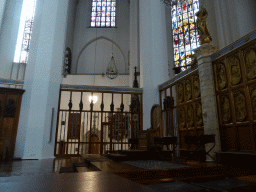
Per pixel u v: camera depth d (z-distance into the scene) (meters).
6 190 1.06
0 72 19.02
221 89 6.87
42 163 7.65
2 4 14.18
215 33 12.44
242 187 3.28
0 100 9.97
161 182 3.98
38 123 10.06
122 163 5.86
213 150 6.55
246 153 5.30
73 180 1.40
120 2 28.66
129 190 1.08
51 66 11.03
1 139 9.58
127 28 27.50
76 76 21.67
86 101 19.78
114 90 11.94
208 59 7.37
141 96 12.32
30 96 10.33
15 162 8.12
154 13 13.35
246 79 5.96
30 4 22.47
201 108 7.81
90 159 7.12
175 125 10.60
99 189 1.10
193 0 18.67
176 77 9.87
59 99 11.22
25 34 21.52
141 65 12.88
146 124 11.44
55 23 11.73
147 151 7.05
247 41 5.96
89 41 26.91
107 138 18.31
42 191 1.05
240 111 6.05
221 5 12.08
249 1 11.73
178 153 9.15
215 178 4.21
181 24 19.14
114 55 26.72
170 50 19.03
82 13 27.98
